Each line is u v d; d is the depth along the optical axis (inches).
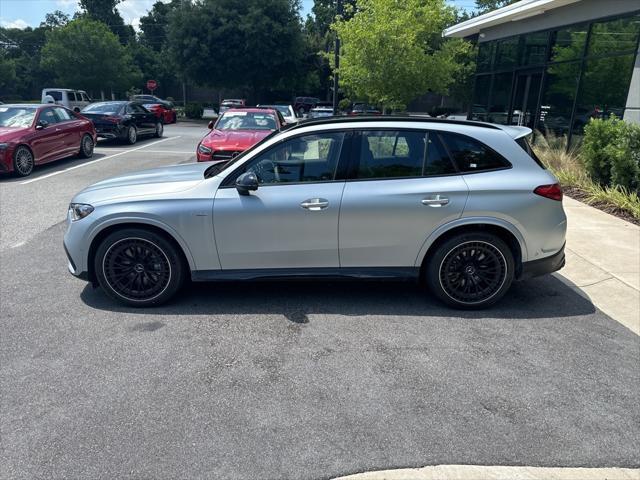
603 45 414.6
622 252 227.9
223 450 105.7
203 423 114.1
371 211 166.2
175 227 167.2
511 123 589.3
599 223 274.5
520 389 128.2
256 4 1382.9
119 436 109.7
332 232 168.2
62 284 195.8
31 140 436.5
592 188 331.6
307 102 1711.4
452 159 170.2
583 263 215.2
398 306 178.1
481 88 684.1
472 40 743.1
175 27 1413.6
